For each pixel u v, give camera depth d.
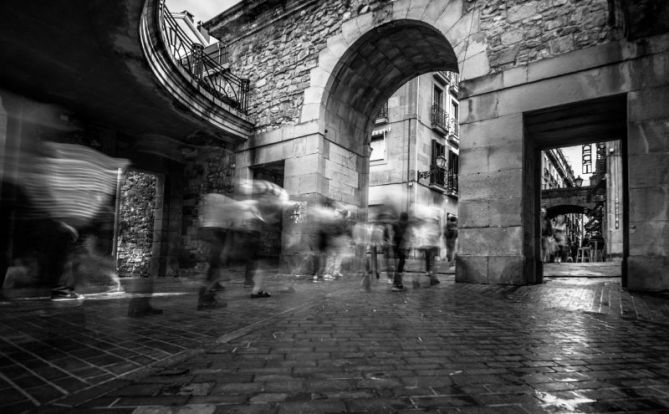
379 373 2.11
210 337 2.95
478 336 3.03
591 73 6.30
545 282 7.39
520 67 6.99
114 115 8.95
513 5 7.27
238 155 11.50
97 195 3.85
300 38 10.81
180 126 9.92
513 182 6.86
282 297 5.48
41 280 5.05
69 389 1.83
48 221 3.76
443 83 22.27
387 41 9.88
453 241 13.82
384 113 20.17
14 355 2.41
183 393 1.79
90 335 2.99
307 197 9.92
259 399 1.73
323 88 10.09
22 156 3.42
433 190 20.56
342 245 9.50
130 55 6.52
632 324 3.55
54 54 6.43
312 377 2.04
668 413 1.63
